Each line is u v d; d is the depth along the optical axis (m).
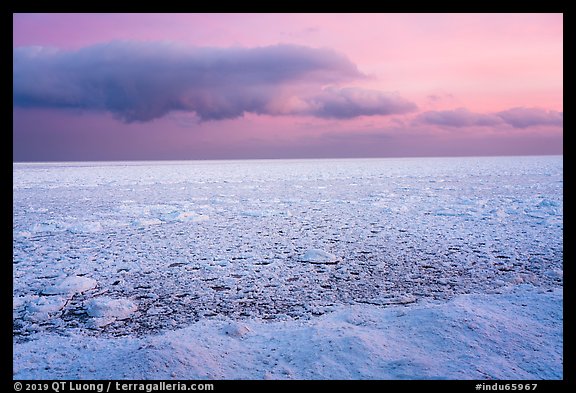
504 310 4.28
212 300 5.24
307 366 3.42
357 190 18.83
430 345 3.66
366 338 3.74
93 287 5.79
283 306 5.00
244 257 7.37
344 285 5.76
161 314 4.81
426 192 17.47
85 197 16.86
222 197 16.59
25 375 3.35
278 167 49.19
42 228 10.06
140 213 12.44
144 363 3.38
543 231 9.21
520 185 20.17
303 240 8.68
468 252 7.51
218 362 3.51
